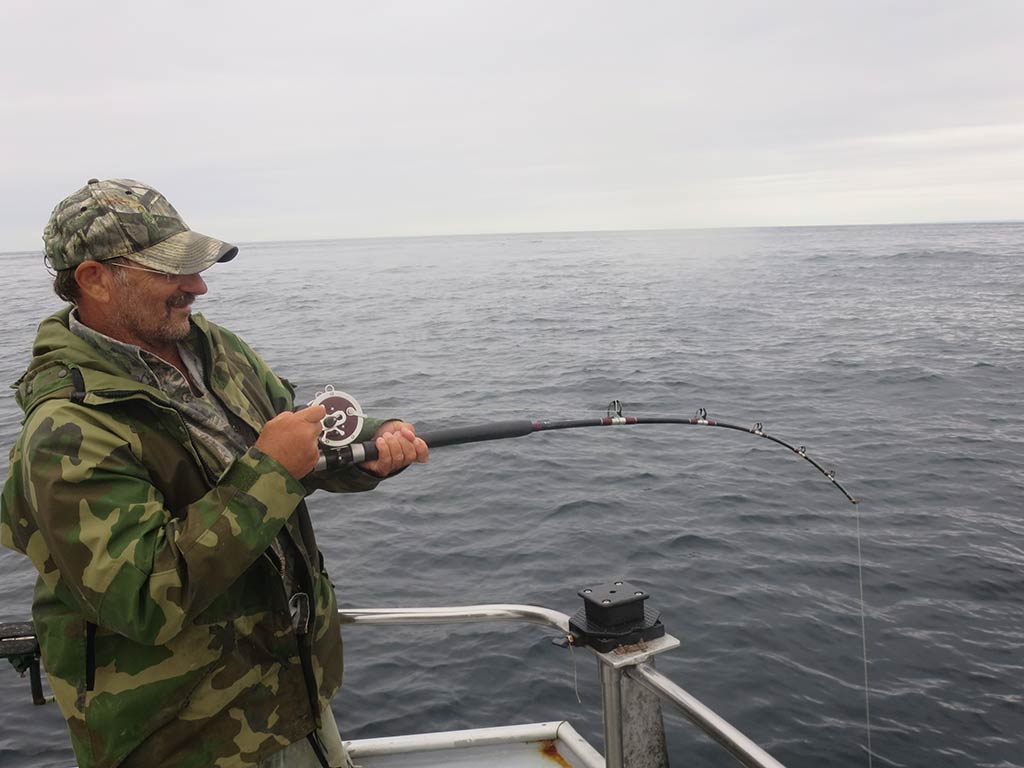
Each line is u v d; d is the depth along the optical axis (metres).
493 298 39.53
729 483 9.41
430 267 78.19
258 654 1.58
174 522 1.39
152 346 1.65
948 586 6.73
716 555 7.44
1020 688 5.34
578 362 19.44
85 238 1.51
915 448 10.80
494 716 5.26
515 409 14.28
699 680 5.54
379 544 7.91
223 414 1.70
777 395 15.06
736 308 31.59
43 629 1.47
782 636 6.04
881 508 8.52
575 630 1.90
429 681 5.64
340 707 5.38
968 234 132.62
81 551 1.33
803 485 9.30
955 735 4.93
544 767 2.35
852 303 32.34
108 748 1.47
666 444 11.24
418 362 19.83
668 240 159.75
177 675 1.48
